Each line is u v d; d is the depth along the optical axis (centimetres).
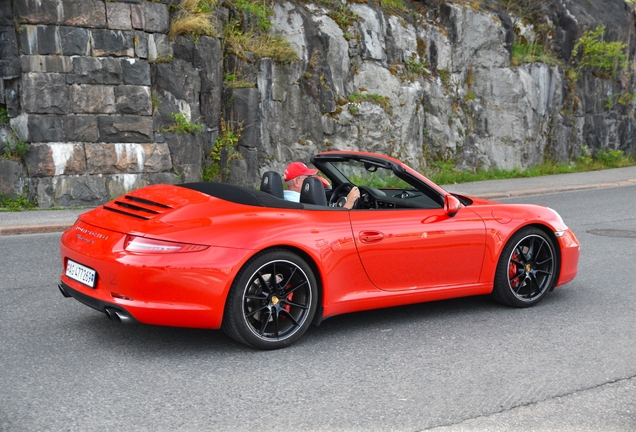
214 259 408
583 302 595
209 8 1403
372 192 573
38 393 361
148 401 353
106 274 411
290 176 544
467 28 1928
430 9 1934
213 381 385
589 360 440
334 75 1588
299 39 1554
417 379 398
